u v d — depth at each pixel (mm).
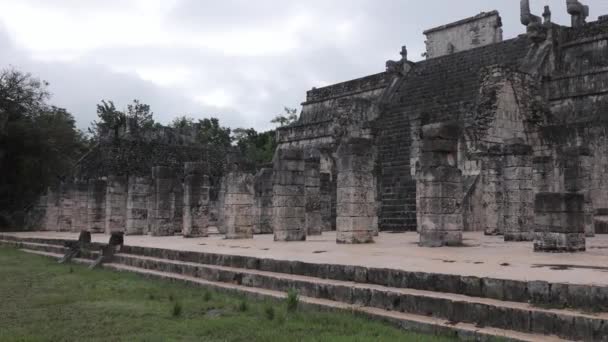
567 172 19016
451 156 15164
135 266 15688
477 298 7945
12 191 39156
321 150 32312
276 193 18766
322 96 46500
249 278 11500
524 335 6898
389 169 27750
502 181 19312
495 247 14383
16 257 19734
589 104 27828
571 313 6801
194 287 12227
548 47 31109
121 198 27969
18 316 9258
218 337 7684
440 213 14875
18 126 38219
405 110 32656
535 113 26719
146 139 45562
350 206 16453
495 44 34312
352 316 8508
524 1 36938
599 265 9734
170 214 24266
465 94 30312
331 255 12414
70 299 10766
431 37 45844
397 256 11914
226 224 20797
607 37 30469
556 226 12797
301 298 9859
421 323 7734
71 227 32781
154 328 8320
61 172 42031
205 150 48812
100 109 57094
